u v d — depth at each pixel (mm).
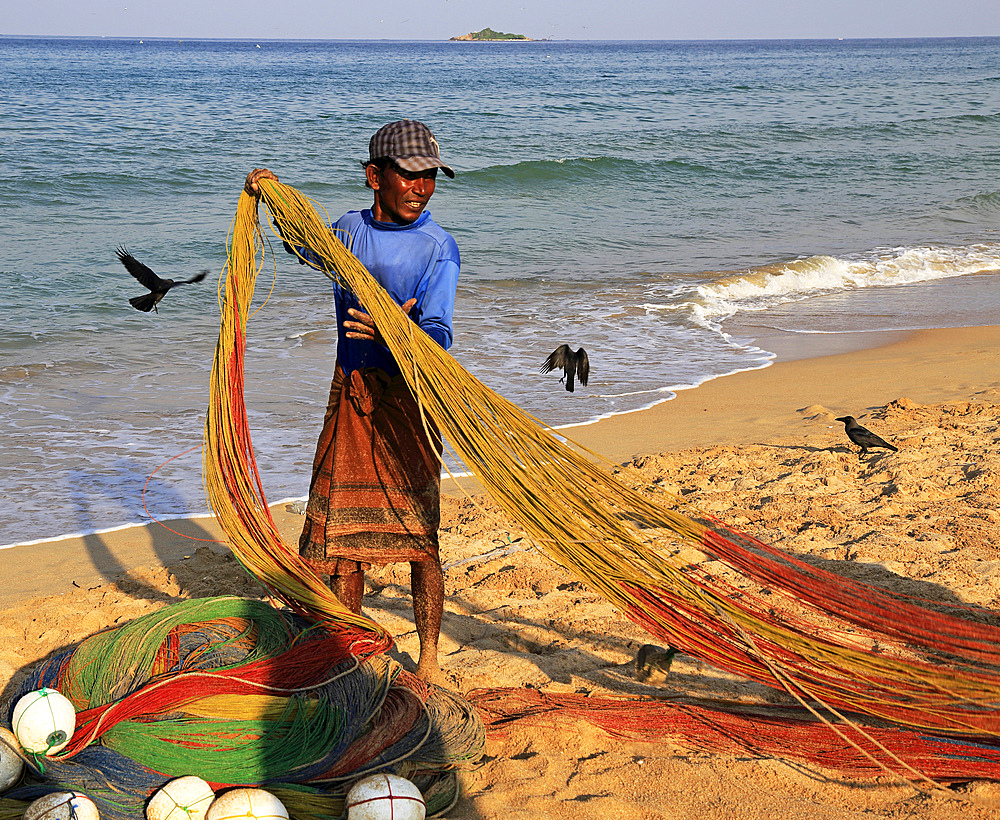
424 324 3350
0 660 4008
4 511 6098
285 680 3166
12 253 14281
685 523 3092
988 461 6352
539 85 64750
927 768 3068
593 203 22125
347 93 52781
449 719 3170
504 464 2963
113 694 3141
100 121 32125
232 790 2764
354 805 2707
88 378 9195
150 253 14727
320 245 3199
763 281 14727
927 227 20219
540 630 4254
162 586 4844
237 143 27359
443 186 23250
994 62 124500
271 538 3537
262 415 8078
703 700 3613
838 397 8852
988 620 4023
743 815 2842
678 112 44344
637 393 9055
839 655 2973
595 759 3178
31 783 2934
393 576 4957
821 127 37625
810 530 5270
